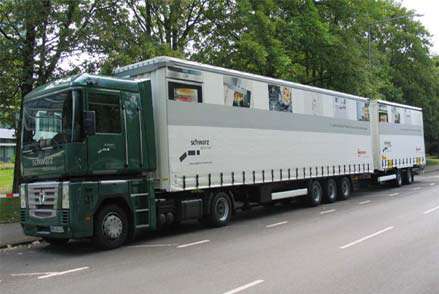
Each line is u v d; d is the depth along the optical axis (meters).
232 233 12.53
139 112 11.82
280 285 7.16
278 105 16.33
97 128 10.83
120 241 11.12
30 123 11.35
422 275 7.63
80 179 10.59
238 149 14.40
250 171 14.80
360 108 22.03
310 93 18.19
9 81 17.81
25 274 8.67
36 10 16.53
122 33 18.28
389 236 11.16
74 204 10.23
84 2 17.64
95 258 9.88
